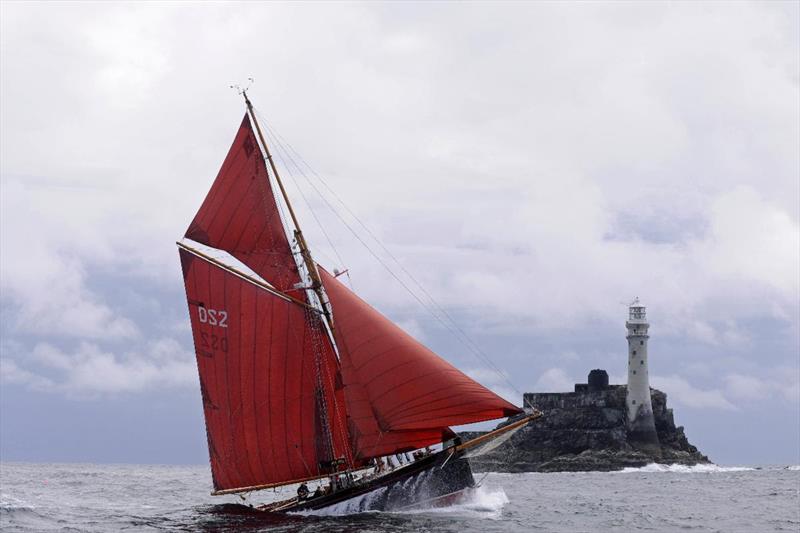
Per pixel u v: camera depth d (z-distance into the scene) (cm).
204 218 11950
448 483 11844
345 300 11688
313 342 12044
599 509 14988
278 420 11975
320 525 10750
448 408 11075
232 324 12006
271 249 12081
